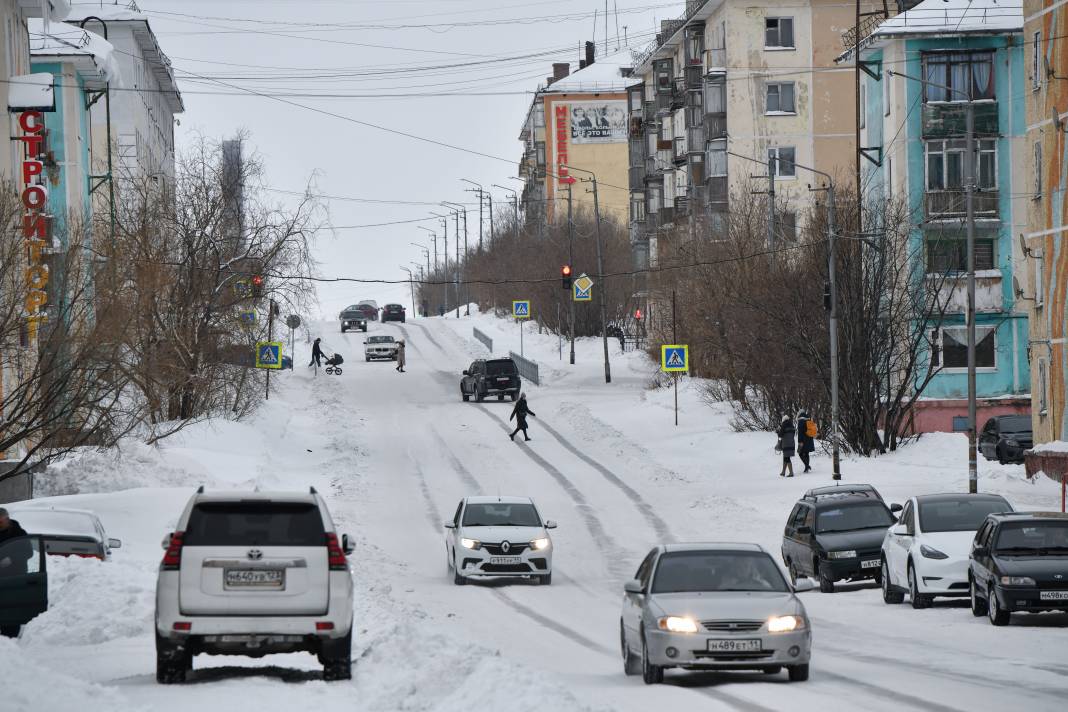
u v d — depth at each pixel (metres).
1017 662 51.56
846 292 152.12
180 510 107.88
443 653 46.12
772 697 43.62
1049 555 65.12
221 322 162.62
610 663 56.47
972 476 115.38
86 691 39.34
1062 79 141.50
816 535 88.69
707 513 124.81
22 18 161.50
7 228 102.94
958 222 180.62
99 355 108.25
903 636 61.94
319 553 44.88
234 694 41.28
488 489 143.88
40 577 59.06
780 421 169.25
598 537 115.56
